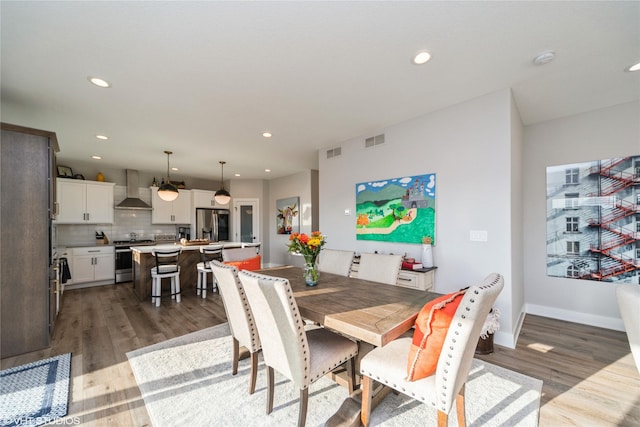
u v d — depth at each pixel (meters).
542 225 3.44
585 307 3.14
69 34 1.83
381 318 1.52
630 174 2.90
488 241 2.71
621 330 2.92
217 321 3.37
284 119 3.36
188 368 2.26
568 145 3.28
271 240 7.58
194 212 6.83
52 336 2.91
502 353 2.45
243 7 1.62
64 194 5.11
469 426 1.59
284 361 1.53
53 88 2.55
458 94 2.74
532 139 3.54
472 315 1.17
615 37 1.88
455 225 2.95
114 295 4.58
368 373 1.52
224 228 7.30
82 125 3.48
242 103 2.91
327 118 3.34
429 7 1.63
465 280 2.87
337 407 1.78
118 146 4.40
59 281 3.82
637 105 2.87
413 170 3.32
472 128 2.83
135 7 1.61
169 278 4.78
